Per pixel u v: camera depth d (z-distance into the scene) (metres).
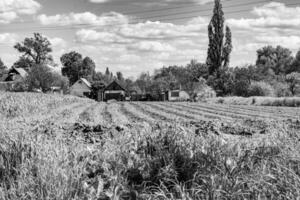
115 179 6.04
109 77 139.25
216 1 91.12
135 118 29.09
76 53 133.50
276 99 54.12
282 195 5.52
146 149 7.20
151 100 92.94
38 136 7.00
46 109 34.06
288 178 5.85
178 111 39.66
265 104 55.84
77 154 6.37
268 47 126.50
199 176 6.29
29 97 35.75
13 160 6.25
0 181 5.93
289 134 8.41
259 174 6.07
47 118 24.28
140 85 108.12
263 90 68.81
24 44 113.62
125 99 95.31
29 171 5.80
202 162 6.60
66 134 13.18
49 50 115.88
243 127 18.73
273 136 8.08
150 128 8.26
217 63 91.00
